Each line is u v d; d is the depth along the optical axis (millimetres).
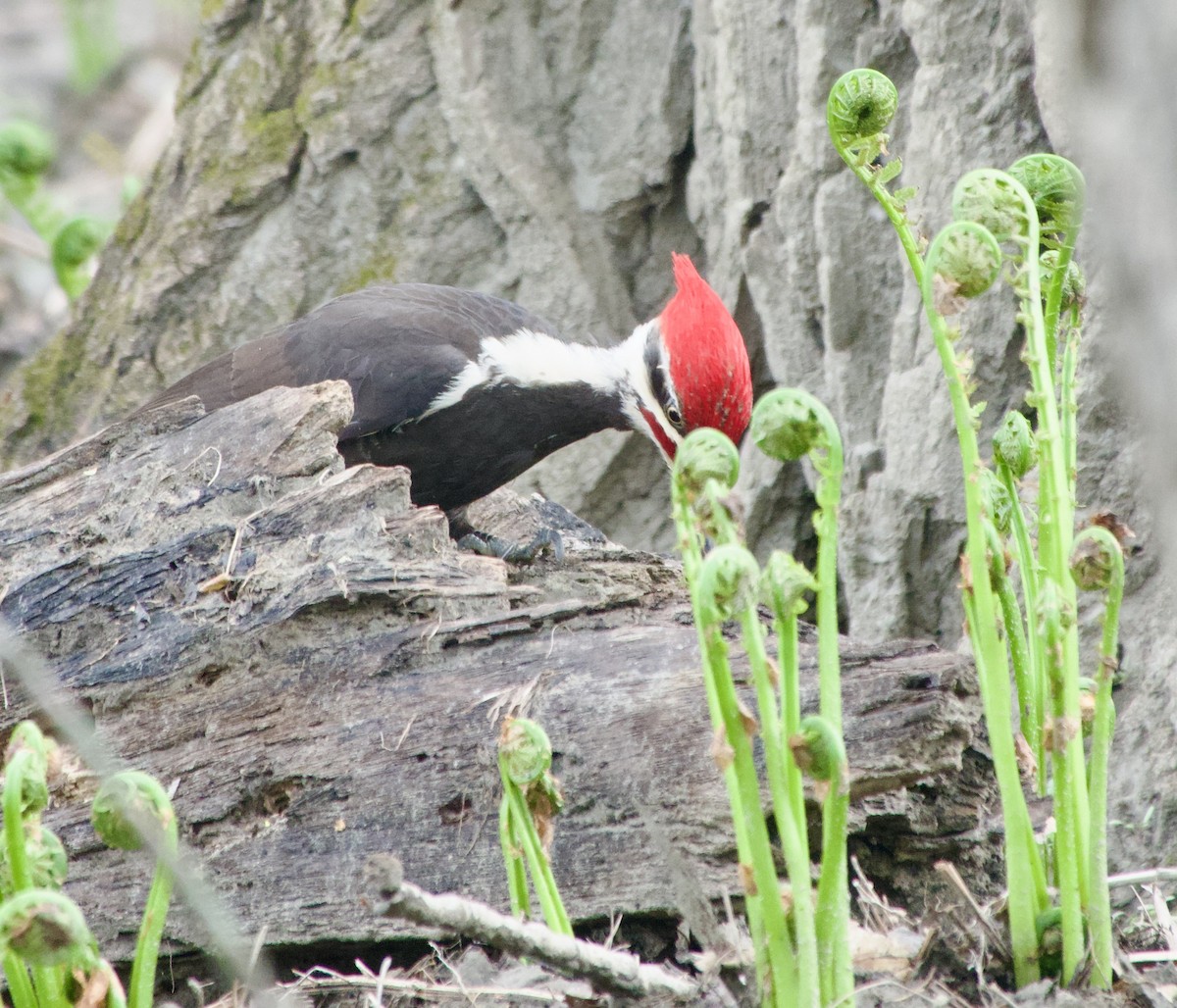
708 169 13383
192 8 29125
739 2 12391
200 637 7969
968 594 6184
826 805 5465
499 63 13969
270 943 7387
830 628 5684
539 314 14008
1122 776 9594
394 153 14266
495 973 6836
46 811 7691
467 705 7551
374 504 8312
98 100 27734
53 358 15656
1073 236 6418
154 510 8469
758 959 5660
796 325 12516
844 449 11992
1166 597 9680
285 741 7676
